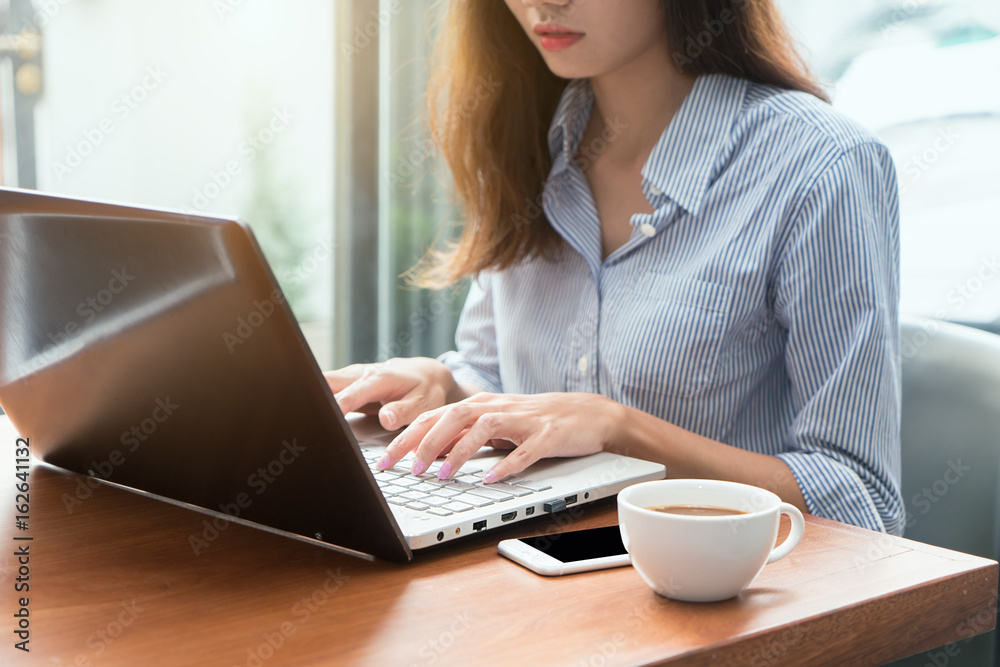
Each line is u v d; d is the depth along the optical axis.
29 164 1.70
